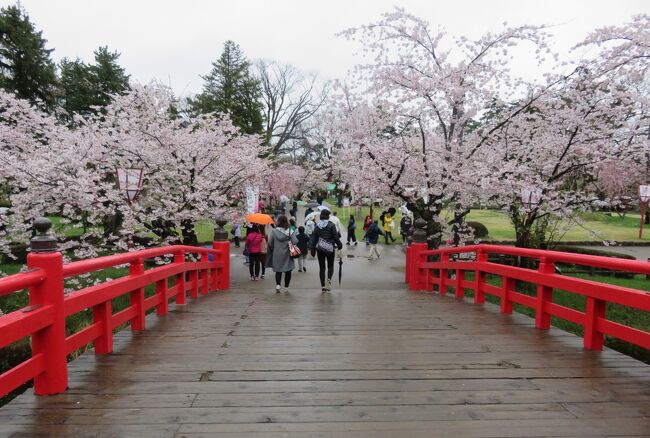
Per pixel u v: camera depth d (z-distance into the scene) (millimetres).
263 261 12578
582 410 2891
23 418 2709
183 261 6754
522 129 10438
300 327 5285
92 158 9617
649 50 8195
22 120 10578
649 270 3441
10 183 9219
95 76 28828
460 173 10133
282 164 35875
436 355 4109
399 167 10836
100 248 10125
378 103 10656
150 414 2789
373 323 5520
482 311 6344
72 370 3600
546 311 5094
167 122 12750
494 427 2646
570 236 22828
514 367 3754
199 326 5297
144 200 11578
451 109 10531
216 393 3150
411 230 14508
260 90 35938
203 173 12094
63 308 3141
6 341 2520
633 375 3553
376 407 2932
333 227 8469
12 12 24078
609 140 9422
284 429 2607
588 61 8812
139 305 5016
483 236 21516
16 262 13102
